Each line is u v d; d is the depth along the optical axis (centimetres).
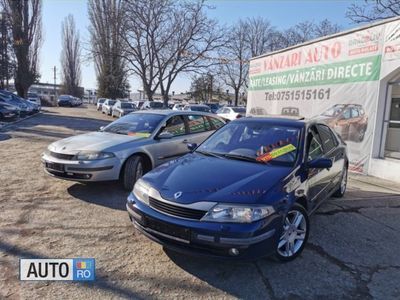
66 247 377
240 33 4288
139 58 2827
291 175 371
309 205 414
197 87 4931
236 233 304
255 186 336
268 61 1302
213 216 310
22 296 288
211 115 791
